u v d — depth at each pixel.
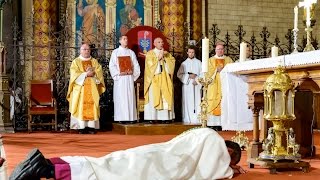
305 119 6.63
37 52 13.33
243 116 7.09
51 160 4.06
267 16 16.02
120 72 12.42
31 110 11.84
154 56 12.60
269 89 5.39
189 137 4.63
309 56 5.10
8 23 14.88
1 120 11.73
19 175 3.79
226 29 15.55
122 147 8.38
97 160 4.11
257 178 4.87
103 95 13.70
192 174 4.52
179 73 13.22
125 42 12.60
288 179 4.82
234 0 15.67
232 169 4.93
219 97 12.68
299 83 5.55
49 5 13.51
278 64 5.45
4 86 11.76
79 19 14.15
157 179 4.21
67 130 12.76
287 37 15.54
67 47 13.32
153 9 14.81
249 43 15.24
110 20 14.44
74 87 12.06
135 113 12.61
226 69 7.05
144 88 12.65
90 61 12.25
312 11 6.56
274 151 5.44
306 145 6.66
